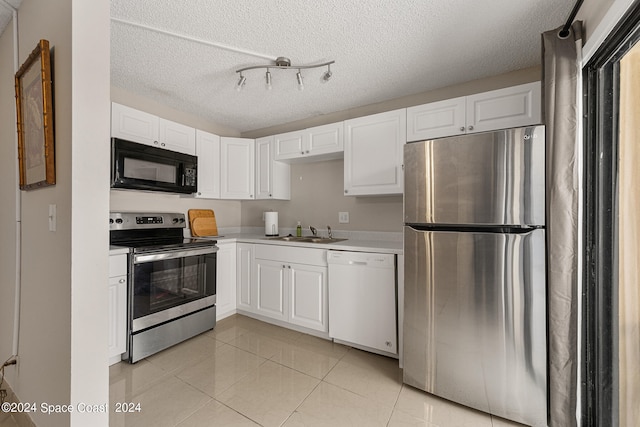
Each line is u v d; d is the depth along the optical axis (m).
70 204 1.06
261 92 2.49
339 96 2.59
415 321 1.73
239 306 2.92
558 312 1.36
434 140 1.66
